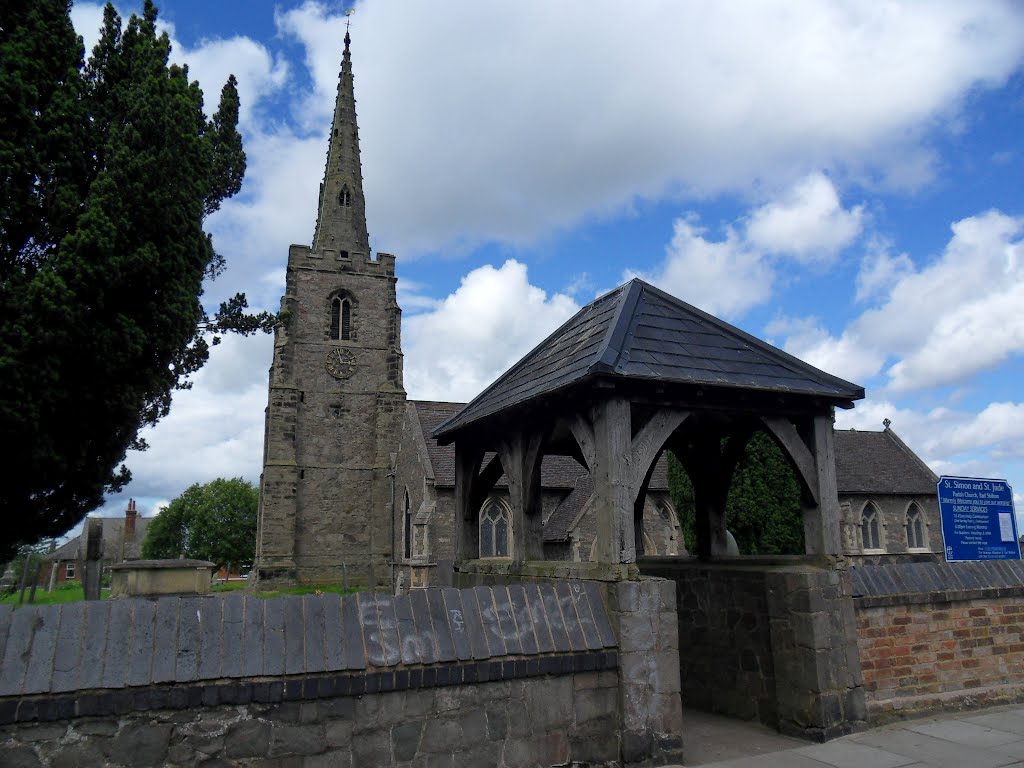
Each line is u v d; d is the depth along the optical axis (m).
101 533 16.25
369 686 5.38
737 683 8.40
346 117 44.25
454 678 5.68
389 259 41.75
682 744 6.39
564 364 7.91
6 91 8.70
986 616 8.75
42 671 4.60
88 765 4.61
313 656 5.29
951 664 8.38
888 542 37.50
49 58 9.66
